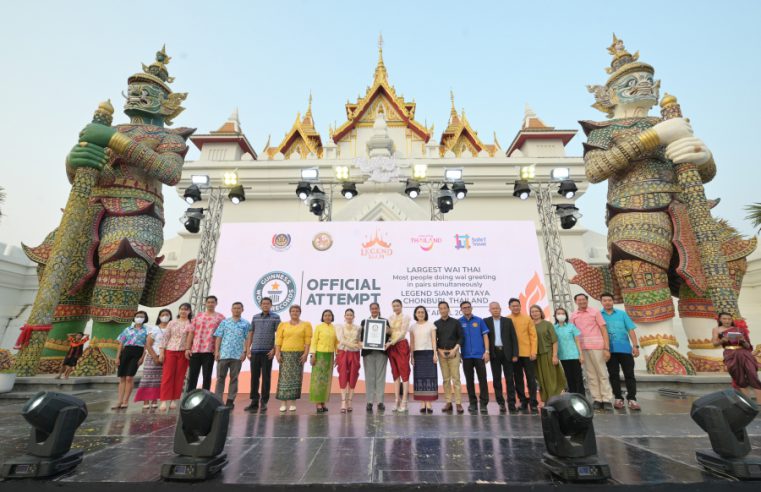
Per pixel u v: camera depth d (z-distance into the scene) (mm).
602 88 9836
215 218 9820
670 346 7703
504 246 9383
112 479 2363
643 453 2938
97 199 9047
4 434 3691
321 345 5418
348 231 9523
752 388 5375
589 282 9602
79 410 2674
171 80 10977
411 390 8125
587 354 5641
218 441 2492
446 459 2814
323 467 2631
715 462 2477
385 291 9070
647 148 8164
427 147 18062
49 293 7469
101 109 8719
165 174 9008
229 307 8953
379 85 24391
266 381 5551
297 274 9211
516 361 5445
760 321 11961
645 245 8102
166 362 5422
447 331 5477
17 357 7211
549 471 2494
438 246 9391
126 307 8508
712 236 7691
